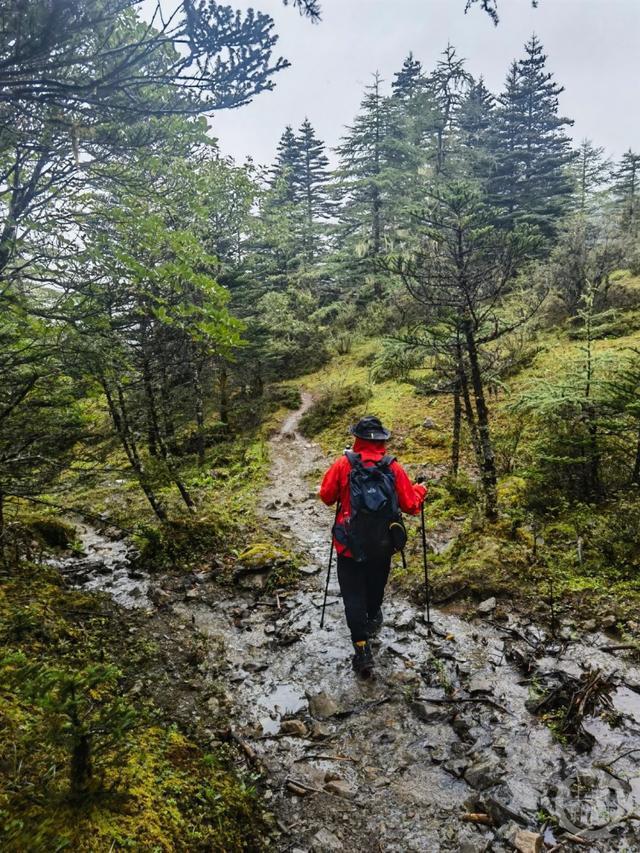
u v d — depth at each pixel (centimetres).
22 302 452
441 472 1098
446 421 1385
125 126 349
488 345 1493
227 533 858
